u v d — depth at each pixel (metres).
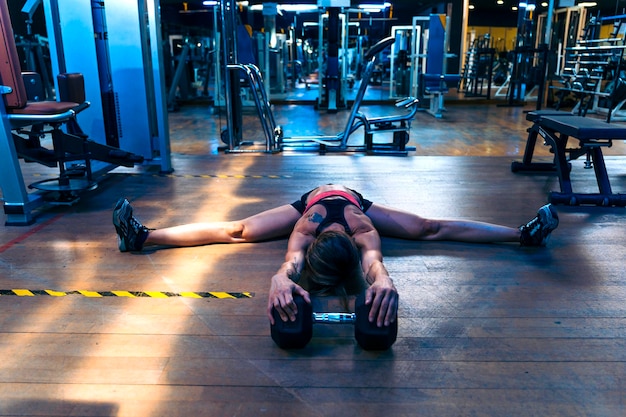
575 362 1.47
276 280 1.53
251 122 7.80
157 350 1.53
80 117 4.03
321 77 9.52
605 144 3.02
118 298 1.87
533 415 1.25
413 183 3.70
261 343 1.57
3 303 1.83
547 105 9.87
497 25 17.03
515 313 1.76
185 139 6.13
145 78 3.95
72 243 2.46
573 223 2.77
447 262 2.22
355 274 1.78
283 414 1.25
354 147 5.14
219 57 8.74
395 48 11.65
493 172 4.07
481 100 10.68
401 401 1.30
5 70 2.52
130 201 3.22
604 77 7.66
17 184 2.68
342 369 1.44
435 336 1.61
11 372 1.42
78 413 1.26
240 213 2.97
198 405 1.29
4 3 2.45
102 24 3.86
